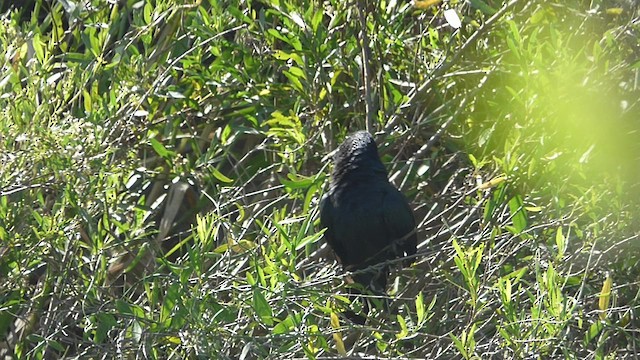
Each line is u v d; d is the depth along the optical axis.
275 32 10.37
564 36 10.77
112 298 8.82
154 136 10.64
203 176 10.49
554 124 9.78
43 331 9.27
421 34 10.88
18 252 8.81
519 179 10.03
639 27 10.00
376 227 9.82
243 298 8.32
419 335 8.66
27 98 8.96
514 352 7.95
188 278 8.29
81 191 8.70
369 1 10.66
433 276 10.02
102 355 9.04
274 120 10.47
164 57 10.52
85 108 9.63
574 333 10.05
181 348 8.73
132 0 10.66
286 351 8.50
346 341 10.35
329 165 10.73
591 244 9.52
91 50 9.90
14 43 9.41
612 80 10.07
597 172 9.97
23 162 8.33
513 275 8.68
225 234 10.38
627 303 10.14
